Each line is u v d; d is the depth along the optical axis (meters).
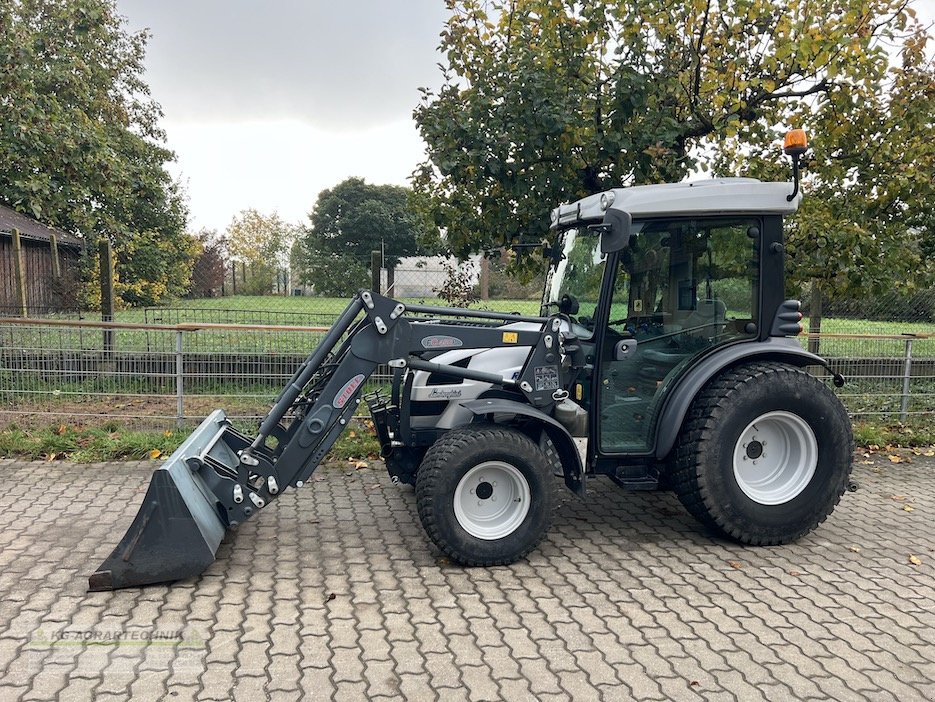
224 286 25.05
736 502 4.59
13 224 17.97
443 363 4.62
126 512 5.08
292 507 5.33
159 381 7.02
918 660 3.37
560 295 5.23
